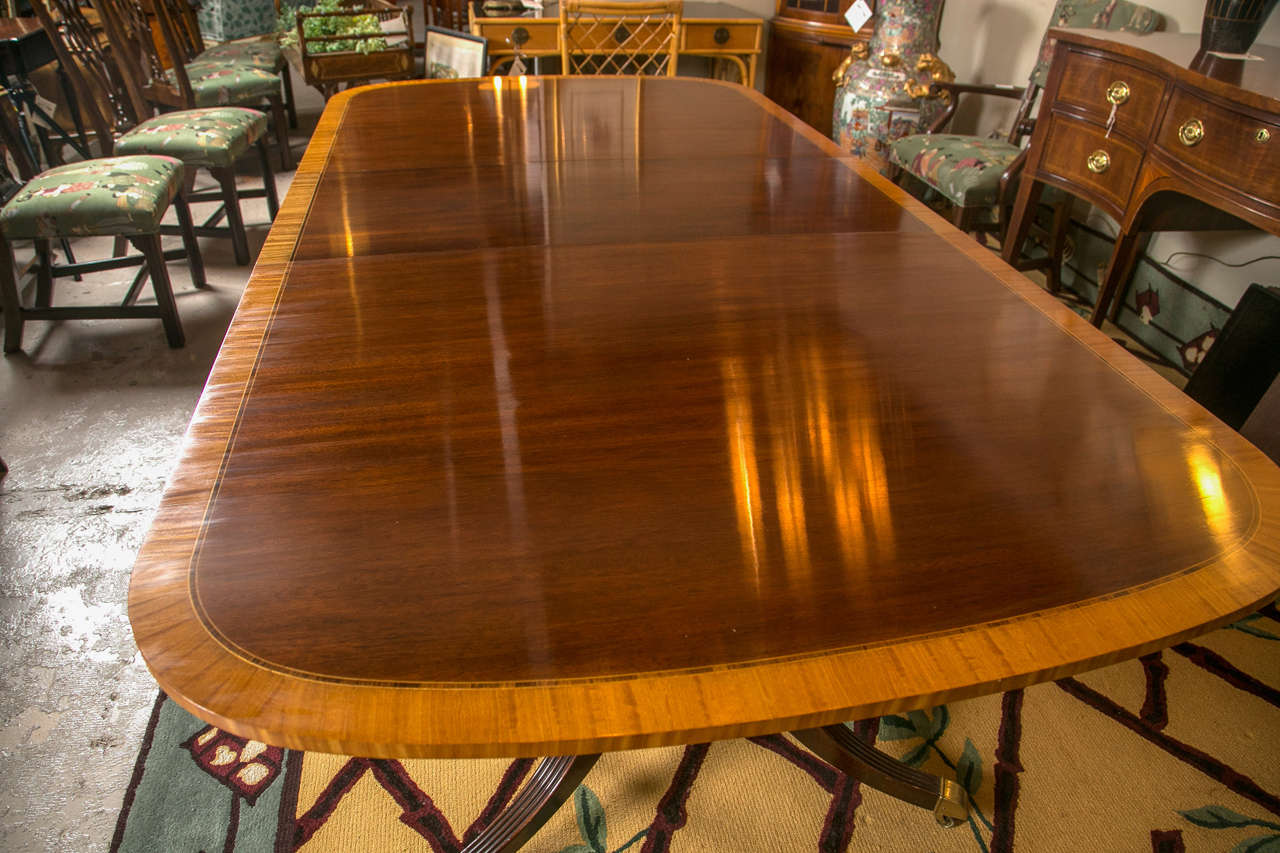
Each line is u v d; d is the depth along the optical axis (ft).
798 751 4.41
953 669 2.00
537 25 12.78
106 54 9.75
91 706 4.67
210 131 9.32
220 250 10.54
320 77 12.35
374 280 3.93
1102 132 6.87
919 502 2.54
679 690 1.94
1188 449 2.80
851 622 2.12
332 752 1.87
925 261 4.19
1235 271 7.64
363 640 2.05
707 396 3.04
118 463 6.63
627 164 5.60
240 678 1.95
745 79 13.67
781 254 4.25
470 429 2.85
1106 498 2.57
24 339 8.36
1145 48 6.38
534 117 6.73
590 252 4.25
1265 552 2.37
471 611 2.13
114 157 8.50
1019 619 2.14
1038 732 4.54
